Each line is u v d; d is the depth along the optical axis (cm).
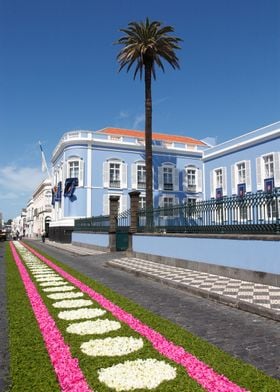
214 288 932
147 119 2841
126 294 942
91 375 413
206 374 412
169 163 4344
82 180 3862
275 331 602
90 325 620
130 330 590
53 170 4888
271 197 966
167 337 556
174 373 417
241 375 412
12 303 803
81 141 3897
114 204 2369
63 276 1236
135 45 2839
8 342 544
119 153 4072
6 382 406
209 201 1235
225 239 1127
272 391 373
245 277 1034
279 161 2500
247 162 2798
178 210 1438
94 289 970
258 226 1011
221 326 638
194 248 1296
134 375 411
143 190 4159
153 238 1623
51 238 4419
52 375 415
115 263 1554
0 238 5216
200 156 4531
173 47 2972
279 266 916
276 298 790
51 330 590
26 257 2128
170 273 1228
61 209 4169
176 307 791
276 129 2534
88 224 2933
